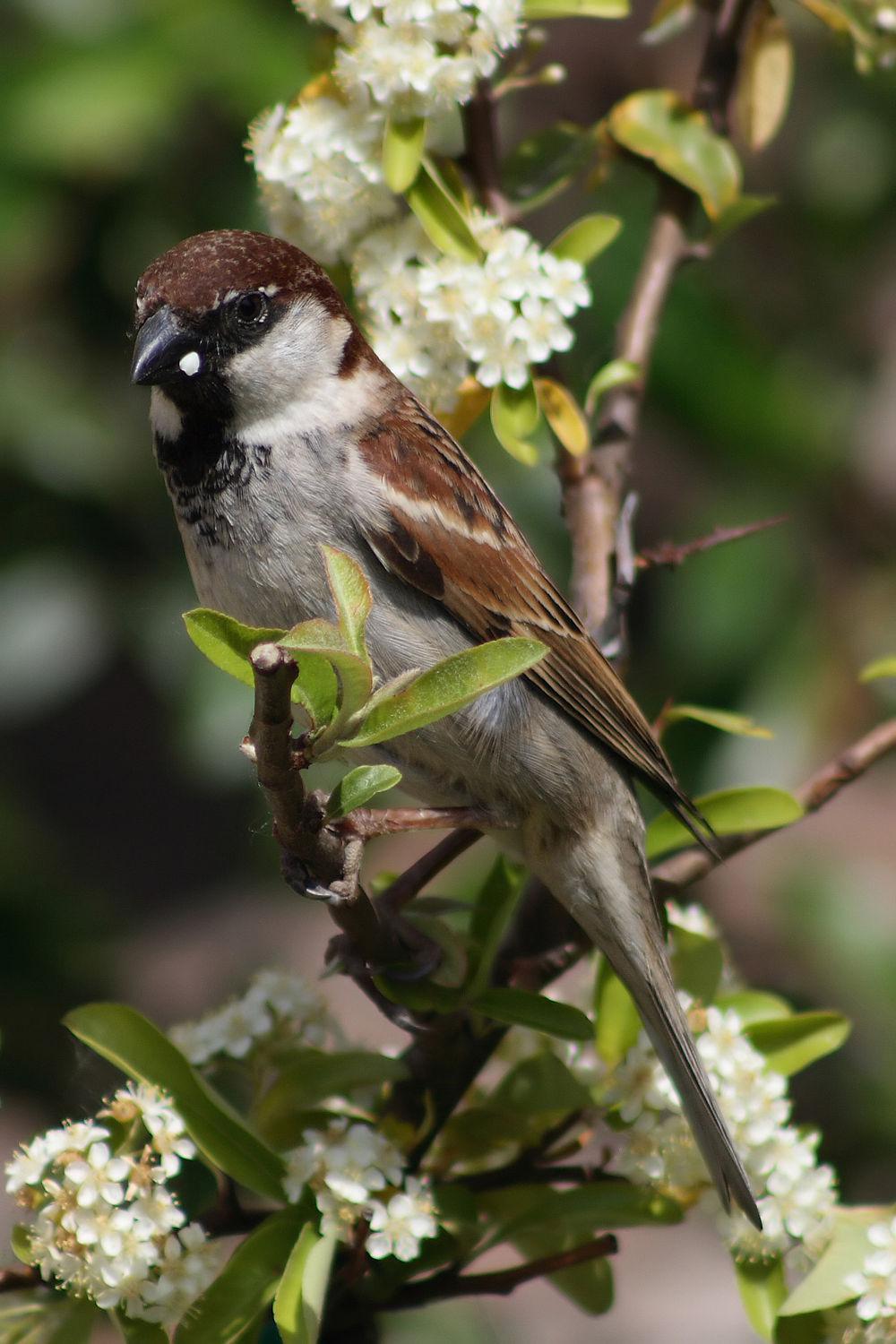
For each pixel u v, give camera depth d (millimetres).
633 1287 10977
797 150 10406
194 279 5320
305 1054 4902
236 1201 4586
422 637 5551
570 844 5602
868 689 9617
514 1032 5250
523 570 5660
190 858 13812
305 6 5227
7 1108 8805
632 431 6035
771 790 5312
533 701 5594
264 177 5508
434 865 5543
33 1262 4133
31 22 8570
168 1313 4117
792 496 9703
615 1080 4758
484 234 5273
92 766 13812
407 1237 4277
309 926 13312
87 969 9070
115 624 9625
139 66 8422
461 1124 4883
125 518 9578
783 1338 4496
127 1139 4281
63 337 9273
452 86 5090
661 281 6184
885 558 9742
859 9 6152
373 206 5340
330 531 5371
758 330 10086
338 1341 4660
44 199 8602
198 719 9555
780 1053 4992
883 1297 4281
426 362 5324
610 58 10938
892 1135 8906
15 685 9570
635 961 5266
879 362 10281
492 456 9211
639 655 10289
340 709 3736
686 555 5707
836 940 9523
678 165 5941
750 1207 4504
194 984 12578
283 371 5371
